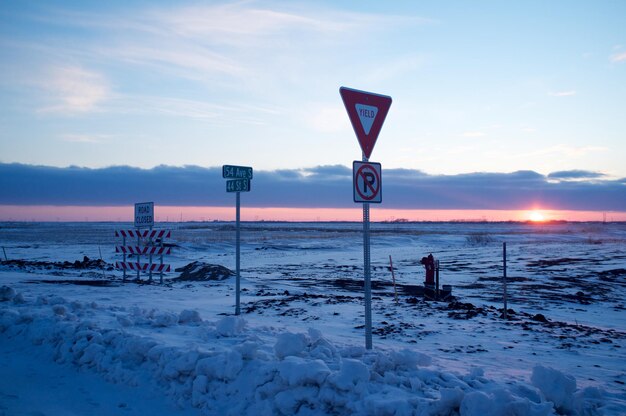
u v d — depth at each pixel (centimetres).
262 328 922
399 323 1188
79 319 891
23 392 602
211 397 555
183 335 809
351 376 503
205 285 2036
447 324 1195
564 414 527
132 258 3841
